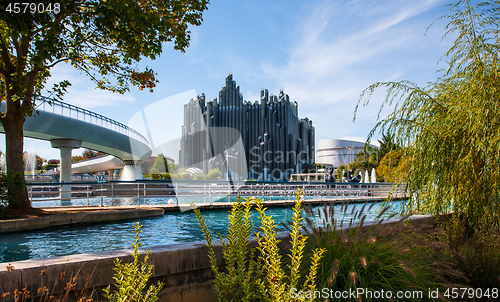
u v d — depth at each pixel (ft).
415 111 13.11
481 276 9.21
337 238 8.46
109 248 18.04
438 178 12.26
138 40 23.15
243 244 7.14
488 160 10.01
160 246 8.84
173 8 23.75
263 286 6.57
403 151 13.33
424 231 9.87
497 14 11.59
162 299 8.16
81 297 7.08
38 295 6.64
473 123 10.74
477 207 11.19
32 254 16.71
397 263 7.75
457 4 12.44
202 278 8.92
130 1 19.03
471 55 11.87
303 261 8.07
